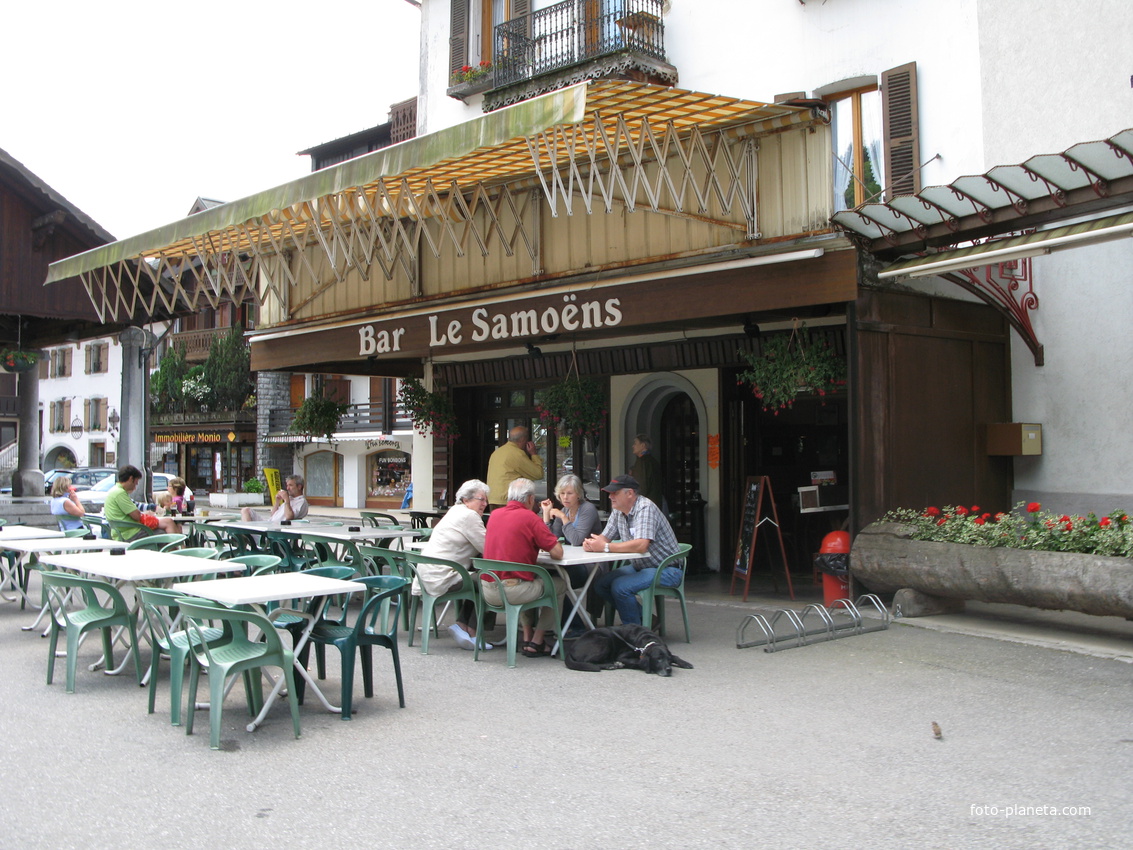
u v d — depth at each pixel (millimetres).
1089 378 10500
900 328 9602
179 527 13125
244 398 38469
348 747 5387
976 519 8836
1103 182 7668
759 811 4375
